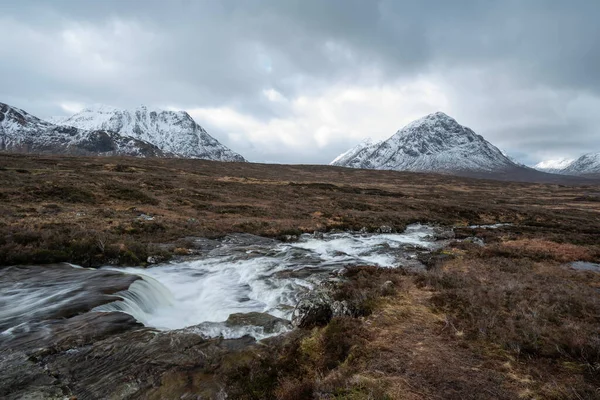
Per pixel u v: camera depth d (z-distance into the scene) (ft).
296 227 101.19
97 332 27.86
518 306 32.09
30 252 50.11
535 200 277.44
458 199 241.96
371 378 20.74
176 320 36.45
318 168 478.59
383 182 377.71
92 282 40.86
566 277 50.03
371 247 79.71
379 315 31.68
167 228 83.66
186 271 55.93
